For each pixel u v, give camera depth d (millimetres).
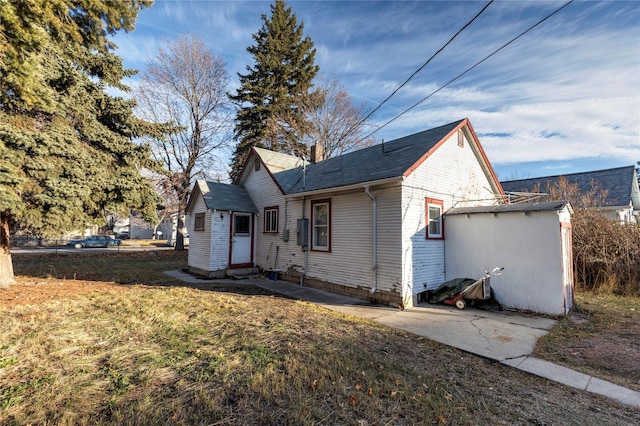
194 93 23016
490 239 7973
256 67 25750
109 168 9602
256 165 13328
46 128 7910
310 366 3789
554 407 3123
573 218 10375
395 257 7672
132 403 2893
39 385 3172
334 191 9070
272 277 11461
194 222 13242
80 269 13219
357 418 2783
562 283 6688
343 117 24906
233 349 4324
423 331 5652
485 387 3523
